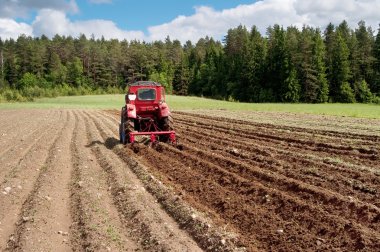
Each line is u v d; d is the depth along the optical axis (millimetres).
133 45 135875
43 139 16859
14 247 5918
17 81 107188
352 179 8945
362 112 35781
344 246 5699
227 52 111250
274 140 16000
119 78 113000
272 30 104938
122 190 8633
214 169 10219
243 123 24203
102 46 146375
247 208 7320
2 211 7449
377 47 82125
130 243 6098
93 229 6492
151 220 6805
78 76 108875
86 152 13570
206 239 6039
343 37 90000
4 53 120562
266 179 9172
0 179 9711
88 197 8180
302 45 78938
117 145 14453
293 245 5785
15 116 33406
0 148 14742
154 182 9180
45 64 115625
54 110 44031
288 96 77375
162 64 113062
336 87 78438
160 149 13695
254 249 5672
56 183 9430
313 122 24156
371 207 6816
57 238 6336
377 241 5645
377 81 79000
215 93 95312
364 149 13047
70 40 145625
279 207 7316
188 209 7180
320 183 8703
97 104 63531
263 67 83812
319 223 6430
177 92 107375
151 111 15352
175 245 5812
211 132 19156
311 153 12641
